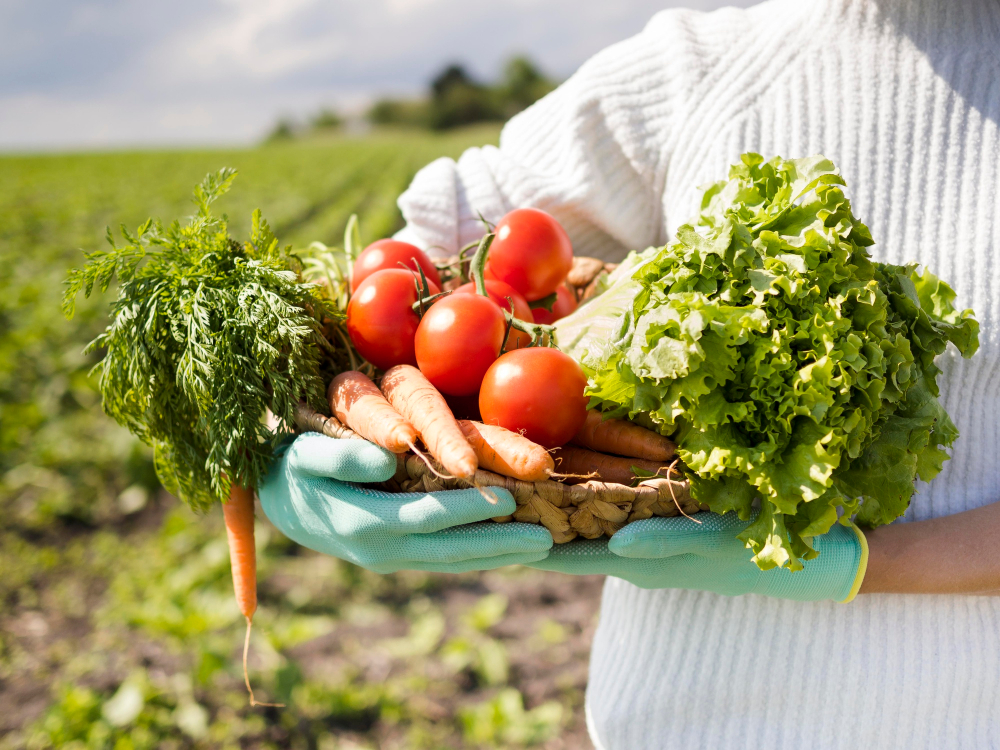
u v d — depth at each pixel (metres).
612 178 1.68
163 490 5.59
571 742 3.65
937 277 1.38
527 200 1.77
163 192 22.69
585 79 1.67
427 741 3.61
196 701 3.72
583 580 4.98
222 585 4.59
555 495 1.21
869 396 1.21
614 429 1.35
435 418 1.29
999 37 1.43
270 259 1.47
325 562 4.98
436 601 4.73
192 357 1.37
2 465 5.73
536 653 4.26
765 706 1.61
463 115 87.12
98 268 1.45
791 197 1.28
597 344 1.34
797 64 1.49
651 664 1.69
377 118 91.44
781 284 1.20
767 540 1.20
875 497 1.31
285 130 95.56
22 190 23.64
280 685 3.78
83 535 5.19
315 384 1.42
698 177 1.57
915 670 1.50
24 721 3.59
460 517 1.21
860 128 1.46
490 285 1.61
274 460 1.52
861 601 1.50
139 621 4.04
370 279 1.54
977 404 1.45
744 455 1.18
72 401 6.77
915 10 1.42
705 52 1.58
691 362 1.17
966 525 1.40
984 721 1.56
